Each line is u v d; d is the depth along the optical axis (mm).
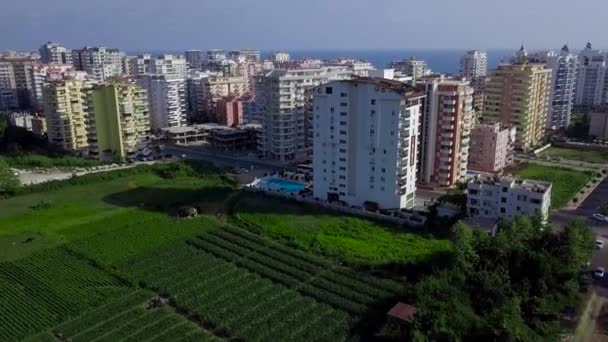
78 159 192875
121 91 193250
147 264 104312
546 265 86188
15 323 83688
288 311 85500
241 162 196250
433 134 150750
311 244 111625
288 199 143375
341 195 137875
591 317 81562
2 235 120562
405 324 76000
